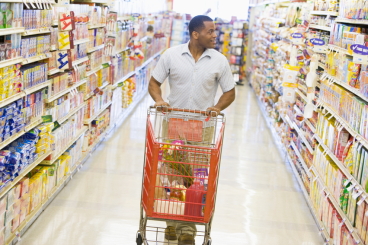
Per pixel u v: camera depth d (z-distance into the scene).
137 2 10.27
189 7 16.27
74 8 5.23
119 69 8.52
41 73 4.26
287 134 7.23
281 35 8.16
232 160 6.95
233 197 5.43
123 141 7.46
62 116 5.05
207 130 3.56
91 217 4.52
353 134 3.78
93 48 6.30
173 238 3.54
